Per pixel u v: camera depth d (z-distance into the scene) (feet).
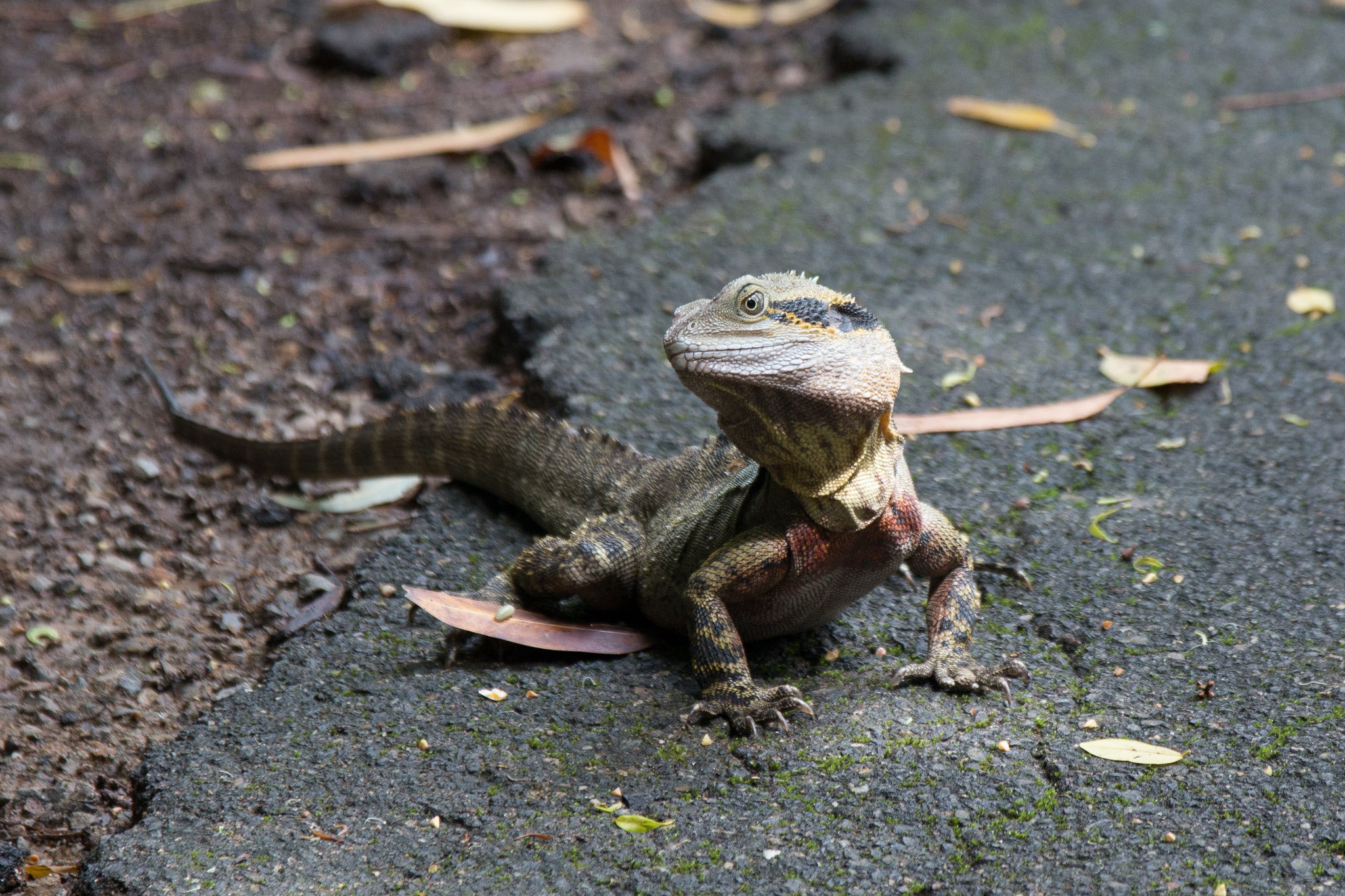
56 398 31.12
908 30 47.26
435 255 37.32
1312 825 15.44
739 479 19.24
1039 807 16.08
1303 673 18.42
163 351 33.14
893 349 17.65
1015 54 45.11
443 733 18.31
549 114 44.62
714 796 16.63
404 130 43.96
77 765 20.43
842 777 16.75
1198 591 20.70
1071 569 21.54
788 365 16.74
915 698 18.35
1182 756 16.79
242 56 49.42
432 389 30.35
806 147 39.60
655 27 52.65
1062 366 27.89
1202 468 24.40
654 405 26.94
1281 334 28.58
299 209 39.75
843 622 20.49
